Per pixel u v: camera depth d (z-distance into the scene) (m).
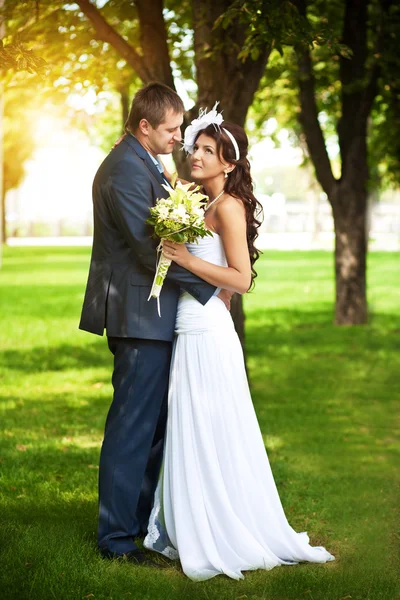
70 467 5.88
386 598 3.77
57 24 7.29
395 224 55.78
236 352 4.20
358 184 13.86
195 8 7.32
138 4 7.18
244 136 4.23
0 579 3.81
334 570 4.11
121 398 4.16
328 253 33.88
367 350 11.62
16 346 11.48
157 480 4.47
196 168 4.20
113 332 4.13
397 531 4.73
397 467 6.21
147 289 4.11
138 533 4.47
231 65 7.27
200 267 4.02
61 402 8.16
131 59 7.21
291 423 7.57
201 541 3.97
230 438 4.09
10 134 33.75
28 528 4.49
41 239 48.78
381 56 12.25
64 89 8.24
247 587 3.84
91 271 4.25
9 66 4.87
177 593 3.76
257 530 4.11
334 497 5.39
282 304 17.31
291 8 6.15
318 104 14.96
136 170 4.05
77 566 3.97
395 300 18.12
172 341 4.20
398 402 8.55
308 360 10.88
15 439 6.67
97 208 4.17
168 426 4.18
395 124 14.53
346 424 7.58
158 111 4.11
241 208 4.17
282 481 5.73
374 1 12.50
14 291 18.75
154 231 3.99
